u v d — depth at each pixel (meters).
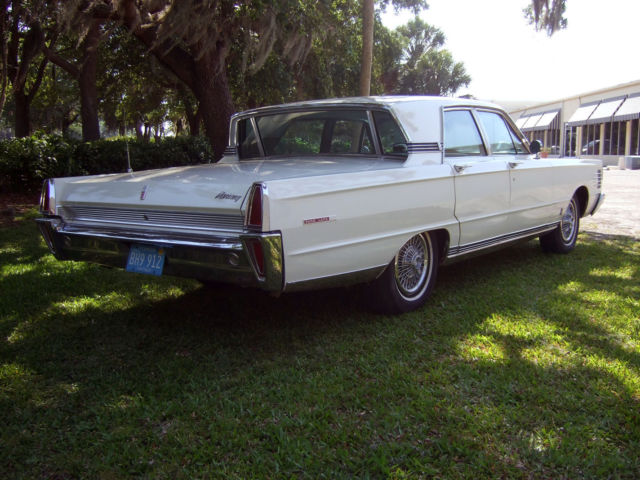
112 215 3.74
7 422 2.71
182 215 3.38
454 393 2.88
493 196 4.68
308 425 2.60
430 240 4.26
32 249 6.50
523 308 4.22
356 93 21.92
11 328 4.00
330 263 3.38
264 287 3.07
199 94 11.73
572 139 35.44
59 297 4.71
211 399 2.86
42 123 38.47
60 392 3.01
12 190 11.15
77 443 2.50
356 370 3.22
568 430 2.49
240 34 12.08
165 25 9.15
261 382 3.06
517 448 2.39
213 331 3.91
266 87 17.45
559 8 10.33
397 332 3.77
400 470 2.23
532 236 5.47
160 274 3.39
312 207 3.22
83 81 15.59
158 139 12.95
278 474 2.23
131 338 3.80
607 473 2.21
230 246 3.04
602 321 3.92
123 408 2.81
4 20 9.52
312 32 11.08
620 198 12.44
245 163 4.54
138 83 20.88
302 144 4.62
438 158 4.18
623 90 29.77
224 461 2.35
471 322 3.93
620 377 3.01
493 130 5.13
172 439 2.50
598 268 5.47
